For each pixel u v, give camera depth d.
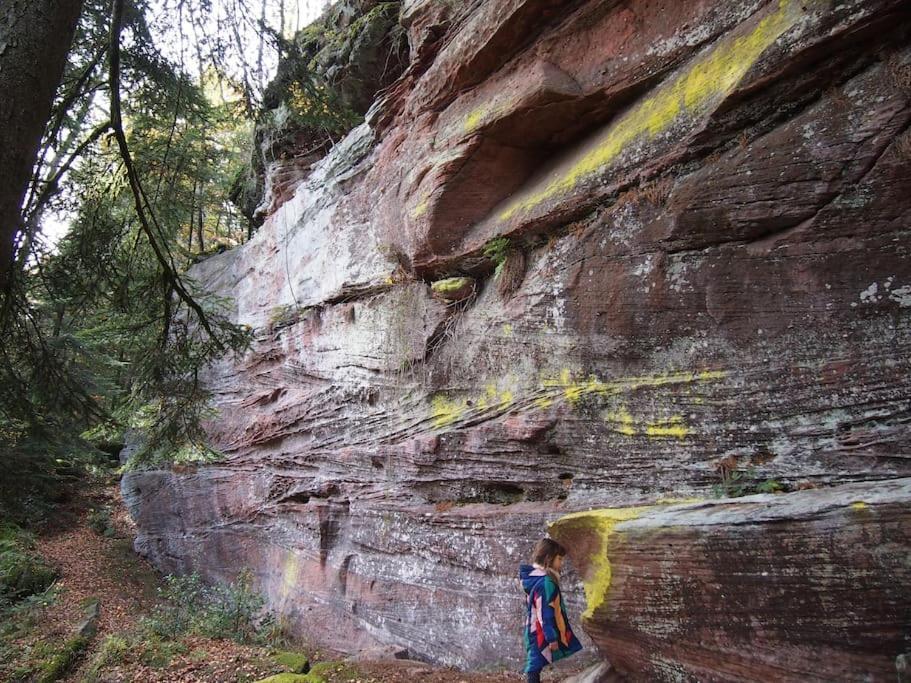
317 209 12.27
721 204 5.21
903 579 3.10
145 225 6.39
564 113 7.02
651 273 5.77
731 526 3.68
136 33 6.11
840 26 4.49
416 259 8.52
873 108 4.43
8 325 6.18
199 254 18.27
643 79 6.32
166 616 10.23
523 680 5.89
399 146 9.57
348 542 9.80
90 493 19.56
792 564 3.44
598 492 6.06
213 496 14.68
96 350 9.82
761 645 3.55
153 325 7.68
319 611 10.00
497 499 7.32
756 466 4.93
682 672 3.92
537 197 7.02
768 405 4.94
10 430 9.48
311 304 11.99
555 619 4.39
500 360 7.42
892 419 4.32
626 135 6.19
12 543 13.30
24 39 3.76
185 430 8.23
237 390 14.81
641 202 5.90
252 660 7.91
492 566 6.88
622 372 6.04
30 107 3.73
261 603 11.12
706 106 5.40
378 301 9.92
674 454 5.49
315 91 7.10
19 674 8.15
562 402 6.45
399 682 6.47
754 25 5.27
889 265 4.39
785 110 4.96
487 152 7.68
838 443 4.52
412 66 9.40
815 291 4.73
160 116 7.38
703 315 5.41
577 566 4.65
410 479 8.62
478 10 7.83
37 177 5.66
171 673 7.59
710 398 5.29
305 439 11.98
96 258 6.69
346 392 10.53
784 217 4.87
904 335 4.33
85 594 12.37
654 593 3.97
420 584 7.92
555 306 6.70
